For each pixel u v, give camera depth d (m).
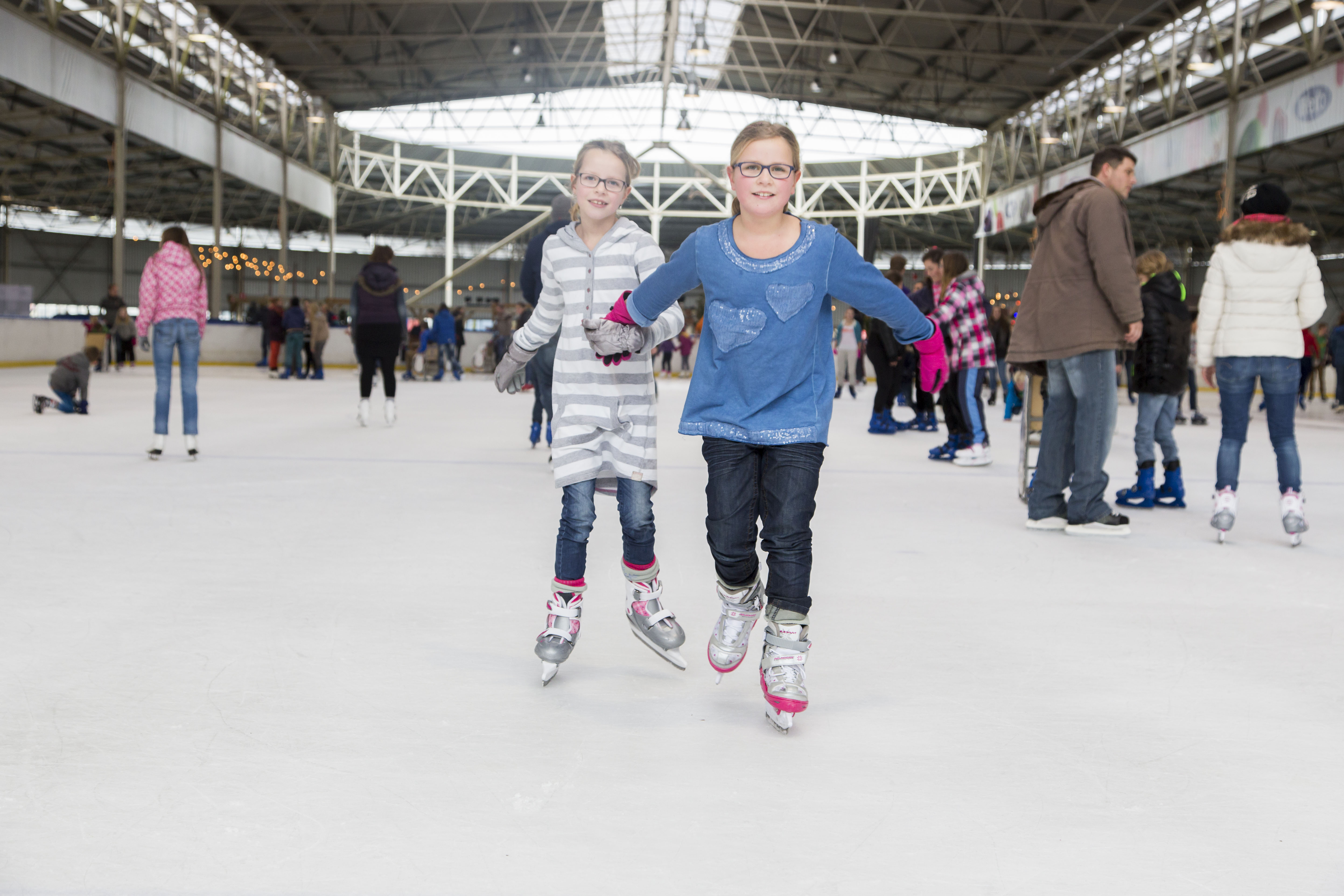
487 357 22.77
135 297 40.34
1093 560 3.88
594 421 2.35
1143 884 1.50
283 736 2.00
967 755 1.98
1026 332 4.45
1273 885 1.50
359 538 3.96
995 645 2.73
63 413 8.94
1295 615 3.09
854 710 2.22
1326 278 31.53
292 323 18.28
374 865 1.51
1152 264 5.13
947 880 1.50
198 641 2.60
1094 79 23.81
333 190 31.61
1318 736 2.11
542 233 4.95
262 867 1.50
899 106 28.83
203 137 23.84
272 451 6.66
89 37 20.22
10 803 1.69
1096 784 1.85
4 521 4.07
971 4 20.78
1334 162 24.62
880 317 2.16
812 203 38.16
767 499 2.15
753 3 20.97
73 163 29.84
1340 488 5.98
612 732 2.07
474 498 4.99
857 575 3.55
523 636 2.73
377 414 10.05
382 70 26.52
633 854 1.56
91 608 2.88
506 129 34.06
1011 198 28.78
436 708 2.18
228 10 21.80
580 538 2.39
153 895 1.42
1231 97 19.62
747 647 2.30
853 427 10.12
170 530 4.00
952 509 5.05
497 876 1.49
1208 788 1.84
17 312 17.81
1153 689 2.39
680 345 26.59
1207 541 4.29
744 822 1.68
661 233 42.84
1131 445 8.51
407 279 44.44
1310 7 17.86
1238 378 4.15
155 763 1.86
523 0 22.06
